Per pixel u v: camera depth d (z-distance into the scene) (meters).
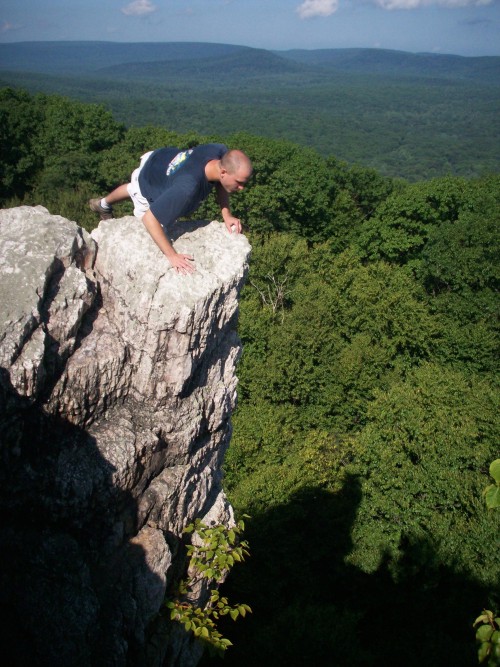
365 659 13.96
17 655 4.42
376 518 19.97
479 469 19.59
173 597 5.74
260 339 28.28
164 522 5.69
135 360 5.23
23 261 4.65
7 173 40.59
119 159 41.97
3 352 4.24
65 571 4.62
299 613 14.62
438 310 31.89
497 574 17.16
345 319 30.41
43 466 4.65
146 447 5.21
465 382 23.19
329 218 43.78
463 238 33.22
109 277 5.32
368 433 20.97
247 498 17.97
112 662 4.70
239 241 5.95
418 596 17.69
